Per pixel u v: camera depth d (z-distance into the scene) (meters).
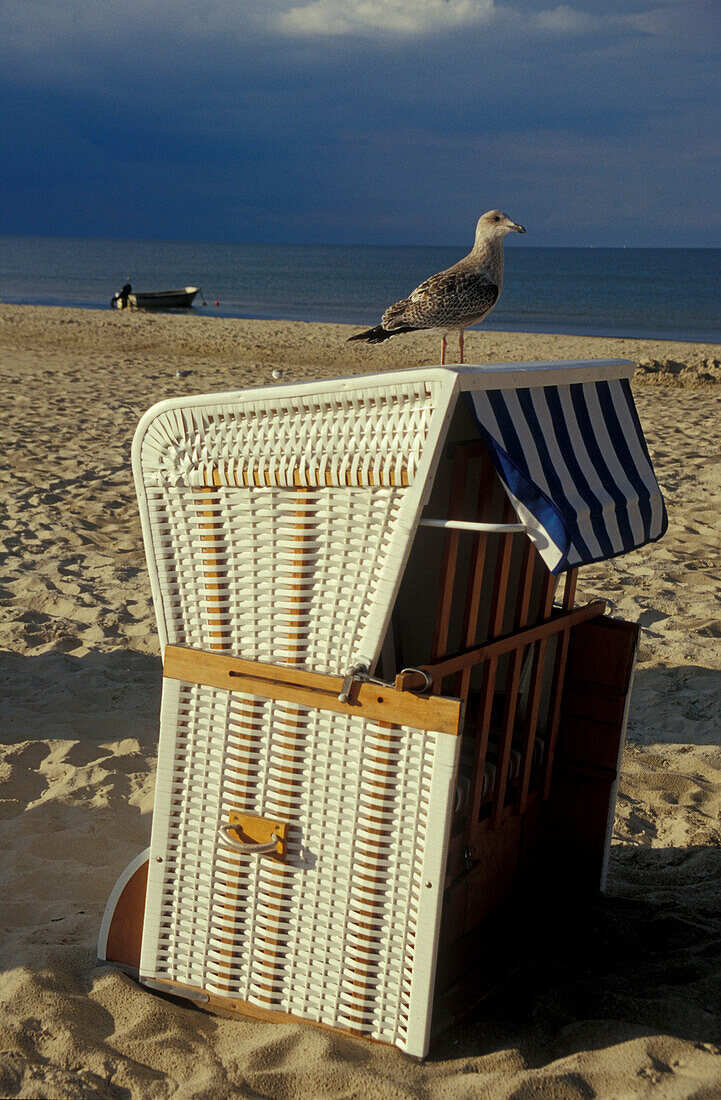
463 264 5.43
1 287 54.81
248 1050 2.22
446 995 2.46
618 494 2.41
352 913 2.26
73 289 55.03
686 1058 2.21
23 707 4.52
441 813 2.12
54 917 2.91
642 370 17.59
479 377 2.10
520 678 2.87
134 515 8.10
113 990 2.46
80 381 15.71
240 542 2.35
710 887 3.18
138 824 3.53
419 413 2.09
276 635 2.32
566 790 3.00
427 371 2.05
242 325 29.75
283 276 80.38
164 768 2.43
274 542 2.30
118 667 5.04
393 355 22.48
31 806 3.62
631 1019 2.40
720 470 10.02
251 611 2.35
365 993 2.26
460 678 2.36
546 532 2.05
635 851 3.49
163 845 2.46
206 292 57.19
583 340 27.72
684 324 40.19
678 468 10.12
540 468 2.19
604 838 2.96
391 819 2.20
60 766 3.96
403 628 2.99
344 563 2.22
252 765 2.35
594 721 2.91
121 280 67.31
